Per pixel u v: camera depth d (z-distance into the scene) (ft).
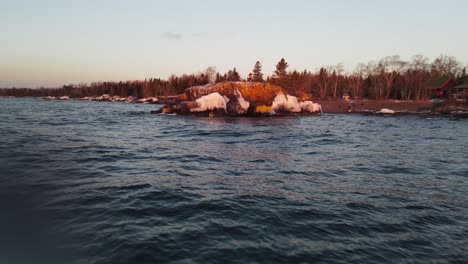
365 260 16.06
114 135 67.21
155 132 75.41
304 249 17.02
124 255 15.57
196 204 23.81
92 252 15.72
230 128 88.89
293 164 41.16
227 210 22.72
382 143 64.80
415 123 120.98
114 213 21.27
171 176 32.60
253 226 19.95
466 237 19.45
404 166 41.60
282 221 20.99
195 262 15.17
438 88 237.86
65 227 18.66
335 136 75.31
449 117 152.05
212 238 17.95
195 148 52.54
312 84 344.08
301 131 85.56
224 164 39.99
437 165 42.65
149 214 21.38
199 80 376.48
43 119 101.30
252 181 31.68
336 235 19.08
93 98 415.85
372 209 24.08
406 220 21.99
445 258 16.69
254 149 53.16
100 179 30.32
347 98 242.17
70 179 29.94
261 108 141.08
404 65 279.69
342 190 29.30
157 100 322.96
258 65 274.98
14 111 137.18
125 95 439.22
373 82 275.18
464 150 56.39
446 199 27.32
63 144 51.96
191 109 133.49
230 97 136.77
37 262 14.48
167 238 17.69
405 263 15.96
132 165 37.58
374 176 35.47
